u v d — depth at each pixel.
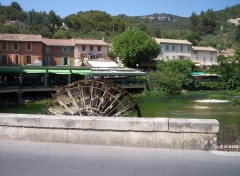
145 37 78.50
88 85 21.17
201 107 42.94
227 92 62.69
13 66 51.69
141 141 6.72
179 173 5.19
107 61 71.44
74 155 6.13
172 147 6.64
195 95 62.88
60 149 6.52
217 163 5.70
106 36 143.62
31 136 7.11
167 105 45.56
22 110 38.84
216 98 54.81
